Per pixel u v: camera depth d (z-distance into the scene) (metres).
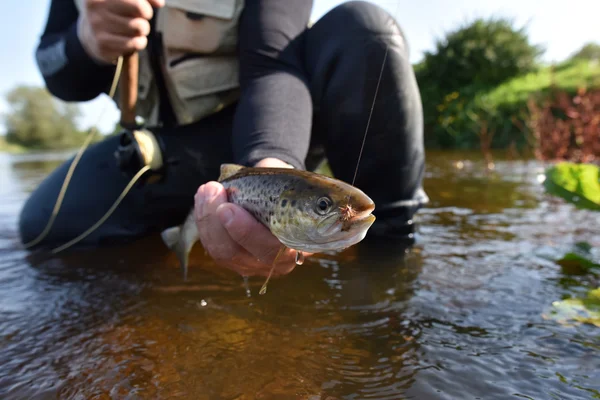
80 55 0.55
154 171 0.56
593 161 1.32
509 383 0.30
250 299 0.46
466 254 0.58
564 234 0.66
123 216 0.67
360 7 0.54
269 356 0.35
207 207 0.34
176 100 0.63
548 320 0.39
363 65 0.51
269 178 0.33
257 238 0.33
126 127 0.54
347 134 0.54
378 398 0.29
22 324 0.42
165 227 0.71
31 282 0.53
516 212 0.83
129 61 0.47
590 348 0.34
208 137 0.66
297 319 0.41
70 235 0.67
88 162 0.70
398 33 0.52
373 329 0.39
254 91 0.48
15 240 0.76
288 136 0.42
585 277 0.49
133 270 0.56
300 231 0.30
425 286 0.48
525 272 0.51
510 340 0.36
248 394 0.30
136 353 0.36
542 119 1.67
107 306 0.45
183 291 0.49
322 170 1.46
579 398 0.28
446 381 0.31
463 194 1.06
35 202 0.70
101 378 0.32
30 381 0.32
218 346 0.36
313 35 0.58
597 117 1.37
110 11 0.43
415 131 0.54
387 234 0.60
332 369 0.33
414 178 0.57
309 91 0.51
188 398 0.30
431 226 0.74
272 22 0.53
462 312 0.41
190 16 0.59
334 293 0.47
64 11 0.66
